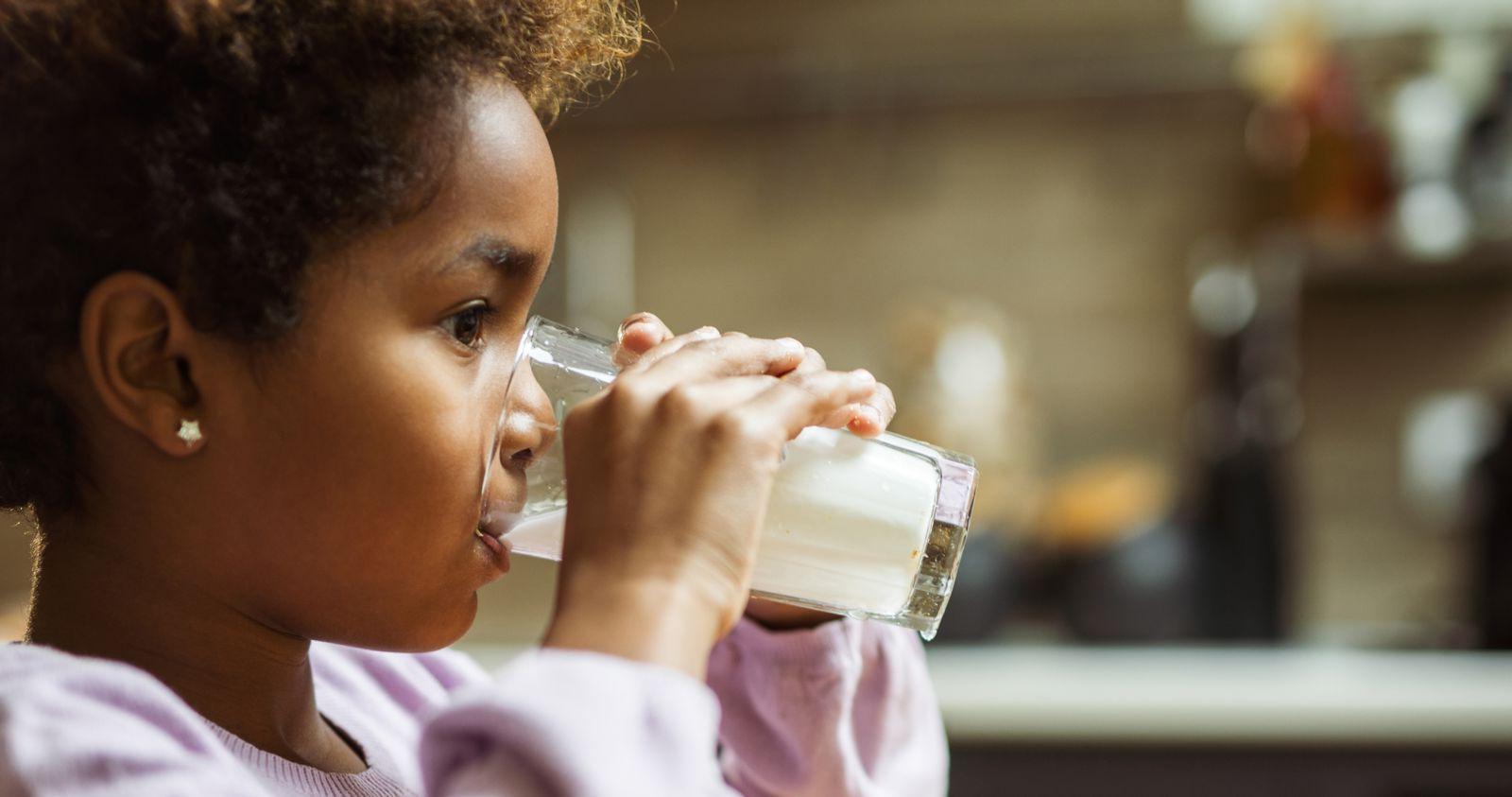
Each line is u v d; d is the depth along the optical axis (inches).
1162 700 56.1
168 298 18.0
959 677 61.1
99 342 18.0
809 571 23.3
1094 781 56.3
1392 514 85.9
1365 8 81.2
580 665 16.0
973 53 84.6
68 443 19.2
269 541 19.0
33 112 18.0
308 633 20.1
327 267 18.4
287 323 18.2
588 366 22.5
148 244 17.9
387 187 18.5
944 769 30.8
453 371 19.6
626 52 26.3
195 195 17.8
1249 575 67.5
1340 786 54.6
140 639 19.5
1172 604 66.7
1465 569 72.6
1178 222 87.5
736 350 20.3
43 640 19.8
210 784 17.3
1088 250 88.5
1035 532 76.7
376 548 19.2
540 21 22.7
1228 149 86.8
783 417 19.0
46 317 18.3
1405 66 84.4
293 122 18.1
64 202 18.0
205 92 17.9
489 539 21.0
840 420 23.1
